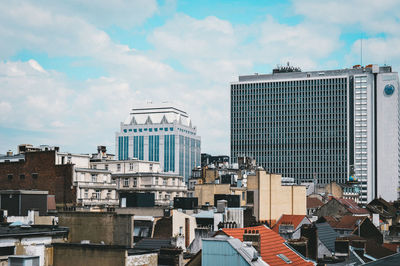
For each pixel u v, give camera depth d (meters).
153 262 43.12
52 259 46.97
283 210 122.69
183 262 55.62
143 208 91.50
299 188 125.88
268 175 120.44
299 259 55.47
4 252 44.44
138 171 173.38
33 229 50.38
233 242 47.53
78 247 41.97
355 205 172.50
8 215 76.25
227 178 147.00
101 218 51.22
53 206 110.06
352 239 77.50
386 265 45.47
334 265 67.44
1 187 126.44
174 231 75.56
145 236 76.25
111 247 40.72
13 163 126.62
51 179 123.12
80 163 140.12
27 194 77.19
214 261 47.00
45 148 160.50
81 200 122.31
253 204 118.50
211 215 84.44
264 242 54.81
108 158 192.88
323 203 167.00
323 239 80.56
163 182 164.50
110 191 134.50
